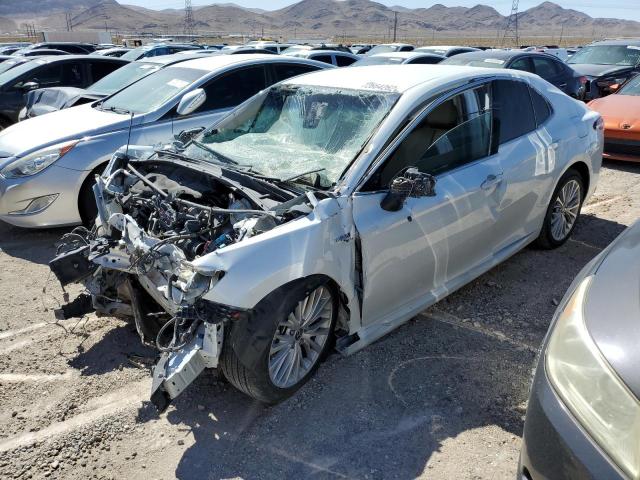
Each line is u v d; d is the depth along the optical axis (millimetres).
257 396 2938
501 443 2791
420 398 3119
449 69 4094
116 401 3143
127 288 3244
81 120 5852
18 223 5352
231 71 6598
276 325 2822
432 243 3537
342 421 2951
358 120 3529
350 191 3133
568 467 1789
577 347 1951
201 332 2719
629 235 2518
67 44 21375
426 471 2625
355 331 3338
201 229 3025
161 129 5918
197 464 2701
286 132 3812
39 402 3131
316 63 7609
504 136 4137
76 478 2627
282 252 2793
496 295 4289
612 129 7906
